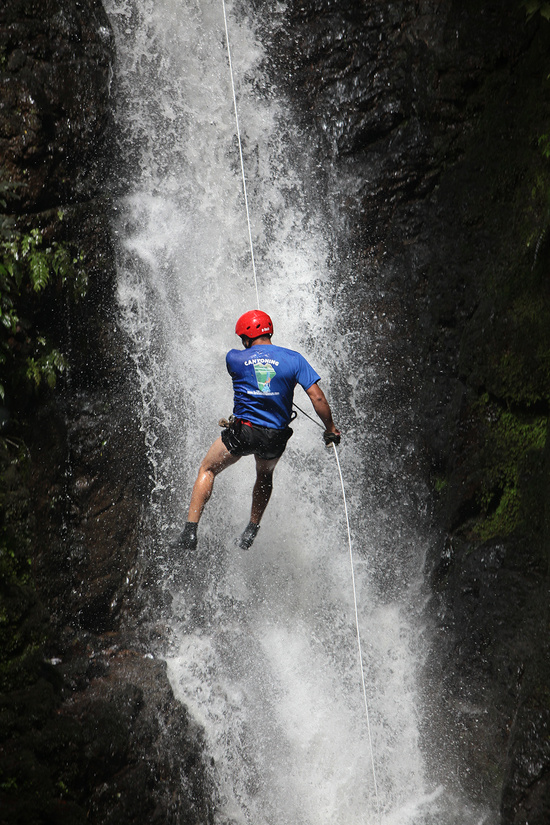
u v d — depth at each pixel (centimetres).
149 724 520
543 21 566
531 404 539
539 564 515
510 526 554
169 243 617
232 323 652
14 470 462
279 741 588
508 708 528
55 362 509
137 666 563
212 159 644
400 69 647
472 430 606
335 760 593
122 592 587
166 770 518
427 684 607
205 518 632
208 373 638
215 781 548
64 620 534
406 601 653
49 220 510
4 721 425
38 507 508
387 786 578
